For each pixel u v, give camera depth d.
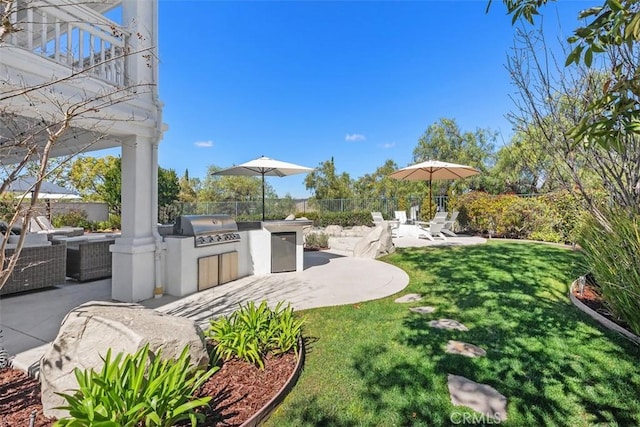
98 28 4.37
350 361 3.02
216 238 5.89
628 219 3.65
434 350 3.23
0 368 2.94
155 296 5.20
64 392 2.17
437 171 13.13
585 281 5.42
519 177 13.28
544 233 11.34
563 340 3.42
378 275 6.85
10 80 3.31
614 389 2.56
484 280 5.96
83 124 4.18
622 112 1.57
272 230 7.01
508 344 3.35
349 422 2.20
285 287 5.87
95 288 5.82
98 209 20.16
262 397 2.43
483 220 13.30
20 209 2.32
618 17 1.57
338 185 28.58
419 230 13.38
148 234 5.16
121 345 2.32
